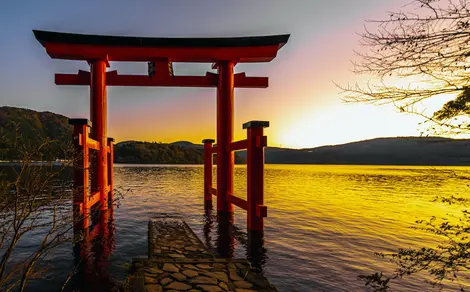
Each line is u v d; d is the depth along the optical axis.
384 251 6.84
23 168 2.49
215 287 4.17
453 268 2.54
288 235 8.22
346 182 35.16
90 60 9.53
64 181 3.33
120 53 9.51
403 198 18.44
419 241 7.83
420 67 2.32
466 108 2.19
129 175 42.56
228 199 9.69
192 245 6.55
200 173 51.31
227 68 10.08
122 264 5.49
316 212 12.48
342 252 6.72
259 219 7.55
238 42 9.70
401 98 2.46
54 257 5.71
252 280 4.50
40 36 8.69
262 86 10.72
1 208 2.52
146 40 9.48
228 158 10.01
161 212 11.38
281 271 5.45
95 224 8.84
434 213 12.62
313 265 5.81
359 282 5.00
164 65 10.14
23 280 2.71
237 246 7.04
